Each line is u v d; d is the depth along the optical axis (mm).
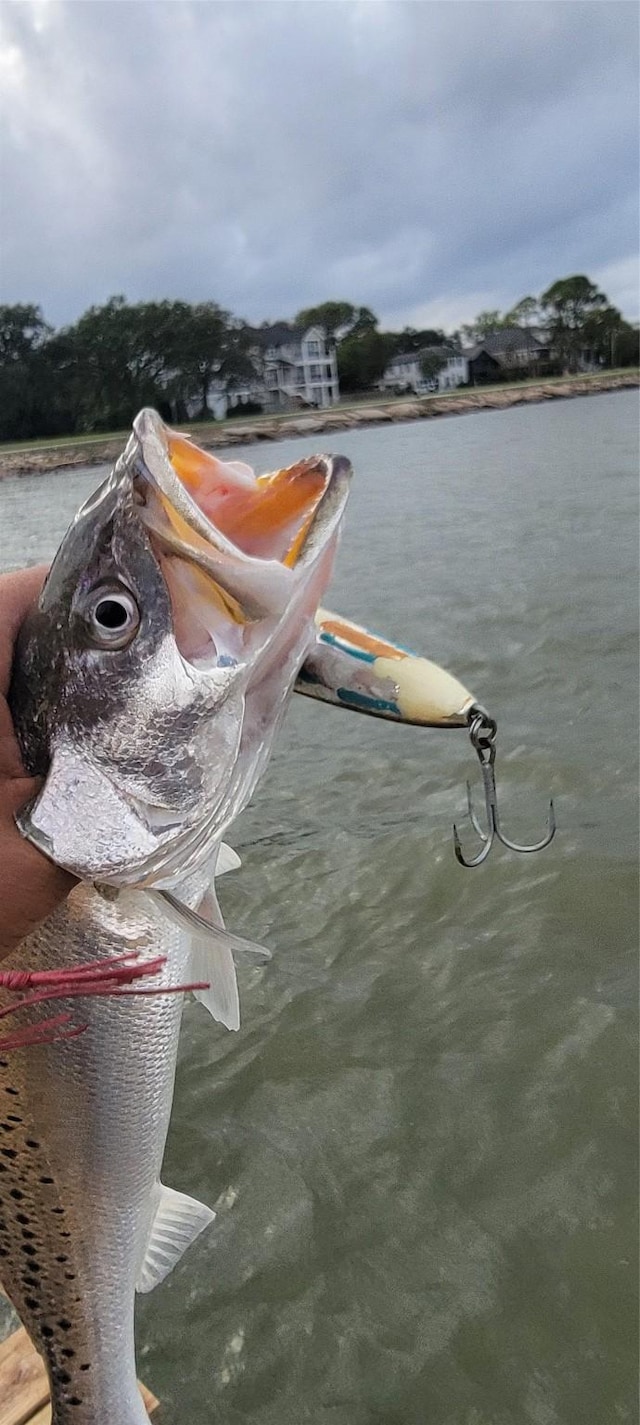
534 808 5863
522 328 104000
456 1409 2818
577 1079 3865
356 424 64438
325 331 91750
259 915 5141
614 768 6195
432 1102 3842
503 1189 3461
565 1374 2871
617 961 4477
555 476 23281
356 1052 4141
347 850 5656
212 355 75812
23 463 53250
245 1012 4441
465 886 5168
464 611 10539
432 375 95562
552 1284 3123
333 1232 3373
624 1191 3391
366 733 7383
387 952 4750
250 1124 3832
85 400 74250
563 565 12352
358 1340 3021
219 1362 2998
